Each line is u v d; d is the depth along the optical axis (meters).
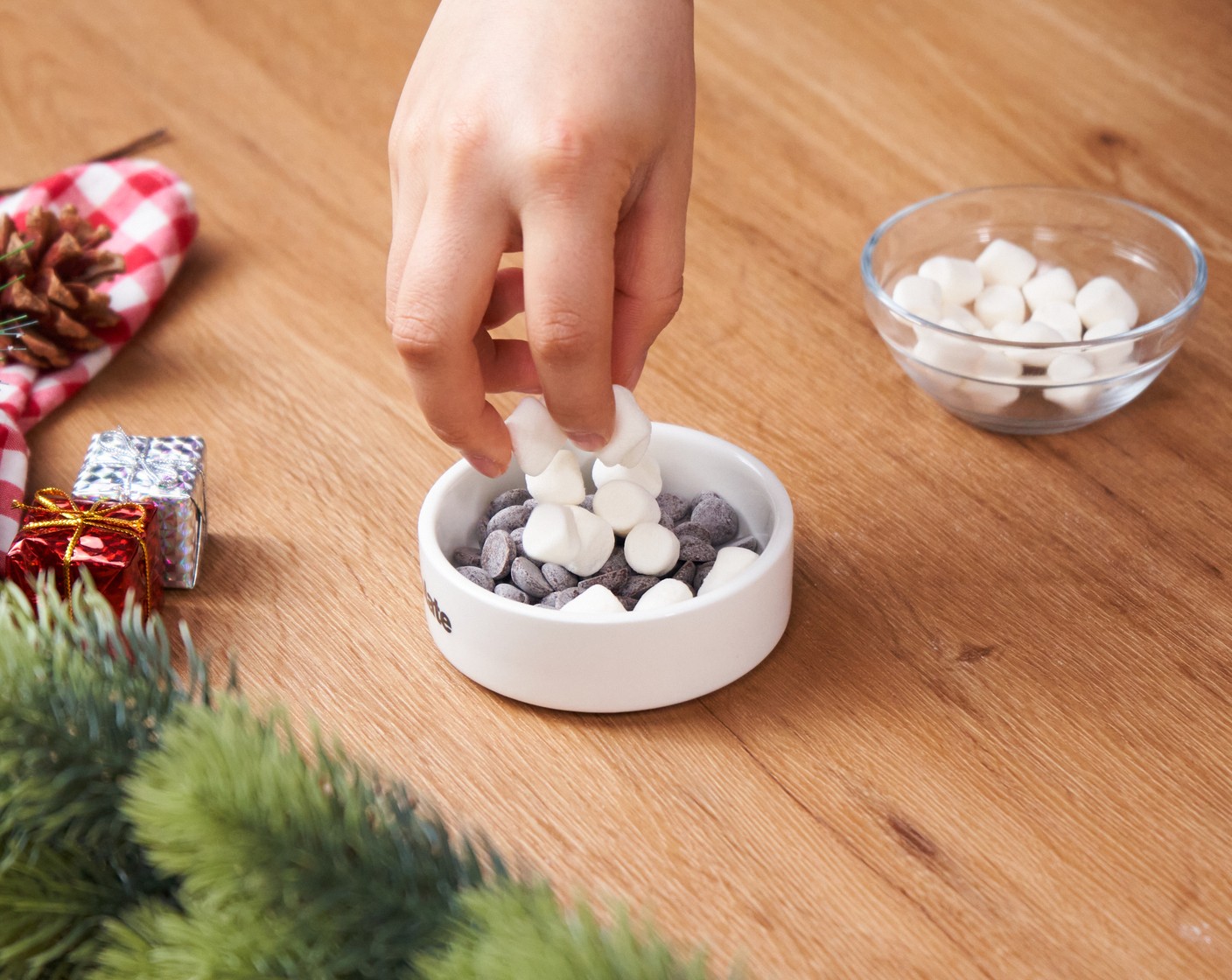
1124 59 1.19
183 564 0.90
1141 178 1.10
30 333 0.99
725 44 1.21
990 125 1.14
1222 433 0.97
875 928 0.80
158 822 0.63
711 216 1.09
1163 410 0.98
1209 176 1.10
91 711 0.70
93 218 1.07
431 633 0.88
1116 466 0.95
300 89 1.20
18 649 0.70
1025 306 1.00
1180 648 0.88
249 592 0.91
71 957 0.69
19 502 0.90
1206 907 0.80
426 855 0.69
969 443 0.97
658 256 0.81
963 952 0.79
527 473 0.84
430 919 0.68
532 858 0.82
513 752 0.85
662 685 0.85
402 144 0.81
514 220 0.78
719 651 0.85
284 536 0.93
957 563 0.92
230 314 1.04
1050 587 0.90
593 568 0.88
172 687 0.71
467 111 0.78
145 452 0.91
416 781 0.84
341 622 0.90
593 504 0.89
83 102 1.19
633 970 0.59
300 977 0.67
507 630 0.85
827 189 1.11
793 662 0.88
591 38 0.79
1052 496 0.94
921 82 1.18
